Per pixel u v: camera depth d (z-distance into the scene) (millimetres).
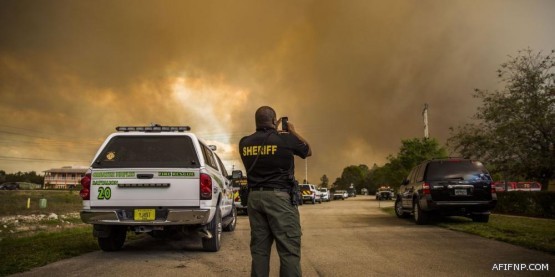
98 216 6930
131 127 7691
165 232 8477
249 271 5938
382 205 30688
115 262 6605
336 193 59531
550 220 13016
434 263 6289
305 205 31469
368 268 6000
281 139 3949
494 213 17328
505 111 18438
